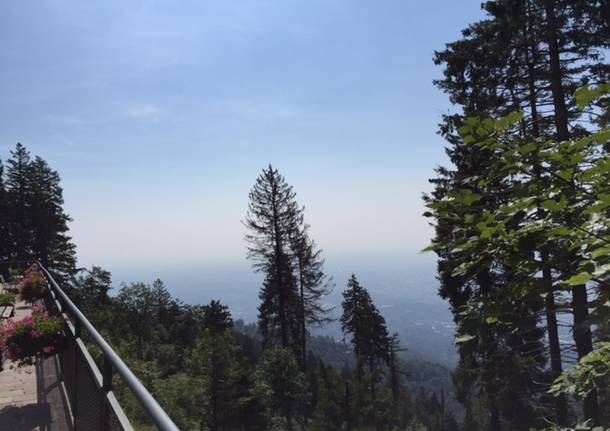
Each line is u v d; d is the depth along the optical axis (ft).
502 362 41.11
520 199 6.41
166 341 173.47
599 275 5.47
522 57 44.11
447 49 47.29
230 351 127.95
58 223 149.79
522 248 6.40
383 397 148.05
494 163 6.77
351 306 161.17
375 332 161.68
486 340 7.05
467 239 6.95
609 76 40.06
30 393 18.44
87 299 148.46
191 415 96.17
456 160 45.29
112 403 7.47
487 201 7.20
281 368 116.88
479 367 43.80
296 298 124.06
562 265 6.40
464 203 6.54
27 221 144.56
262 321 124.77
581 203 6.07
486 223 6.31
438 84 49.11
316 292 126.11
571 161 5.95
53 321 19.86
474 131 6.64
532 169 6.53
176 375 106.63
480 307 7.14
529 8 41.14
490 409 49.55
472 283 42.55
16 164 145.38
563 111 39.22
